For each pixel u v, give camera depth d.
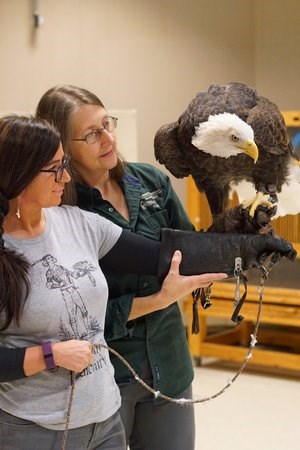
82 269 1.67
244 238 1.81
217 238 1.82
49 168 1.60
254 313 4.27
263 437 3.52
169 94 4.90
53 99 1.92
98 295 1.67
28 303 1.58
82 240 1.74
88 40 4.76
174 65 4.88
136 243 1.84
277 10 4.98
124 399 2.02
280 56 5.02
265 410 3.87
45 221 1.70
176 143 2.04
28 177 1.58
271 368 4.55
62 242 1.70
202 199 4.37
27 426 1.63
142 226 2.06
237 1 4.96
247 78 5.09
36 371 1.57
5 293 1.54
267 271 1.80
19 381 1.62
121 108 4.84
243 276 1.81
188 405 2.13
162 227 2.10
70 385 1.63
